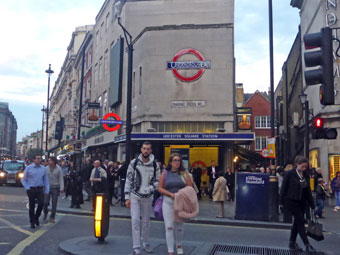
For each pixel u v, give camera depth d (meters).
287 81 33.94
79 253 6.59
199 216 12.72
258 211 11.78
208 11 26.95
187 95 22.69
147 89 23.11
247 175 12.02
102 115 34.56
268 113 46.38
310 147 23.20
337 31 19.22
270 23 12.85
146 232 6.84
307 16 24.48
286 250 7.37
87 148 36.69
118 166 18.30
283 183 7.32
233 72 23.20
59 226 10.15
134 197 6.74
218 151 23.06
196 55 22.83
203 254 6.61
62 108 75.19
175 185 6.38
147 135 21.05
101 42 36.97
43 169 9.94
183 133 20.91
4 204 15.39
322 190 13.63
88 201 17.39
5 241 7.90
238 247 7.58
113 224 10.80
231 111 22.30
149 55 23.31
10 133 181.88
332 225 11.95
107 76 33.59
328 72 5.88
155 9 27.89
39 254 6.82
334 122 18.88
